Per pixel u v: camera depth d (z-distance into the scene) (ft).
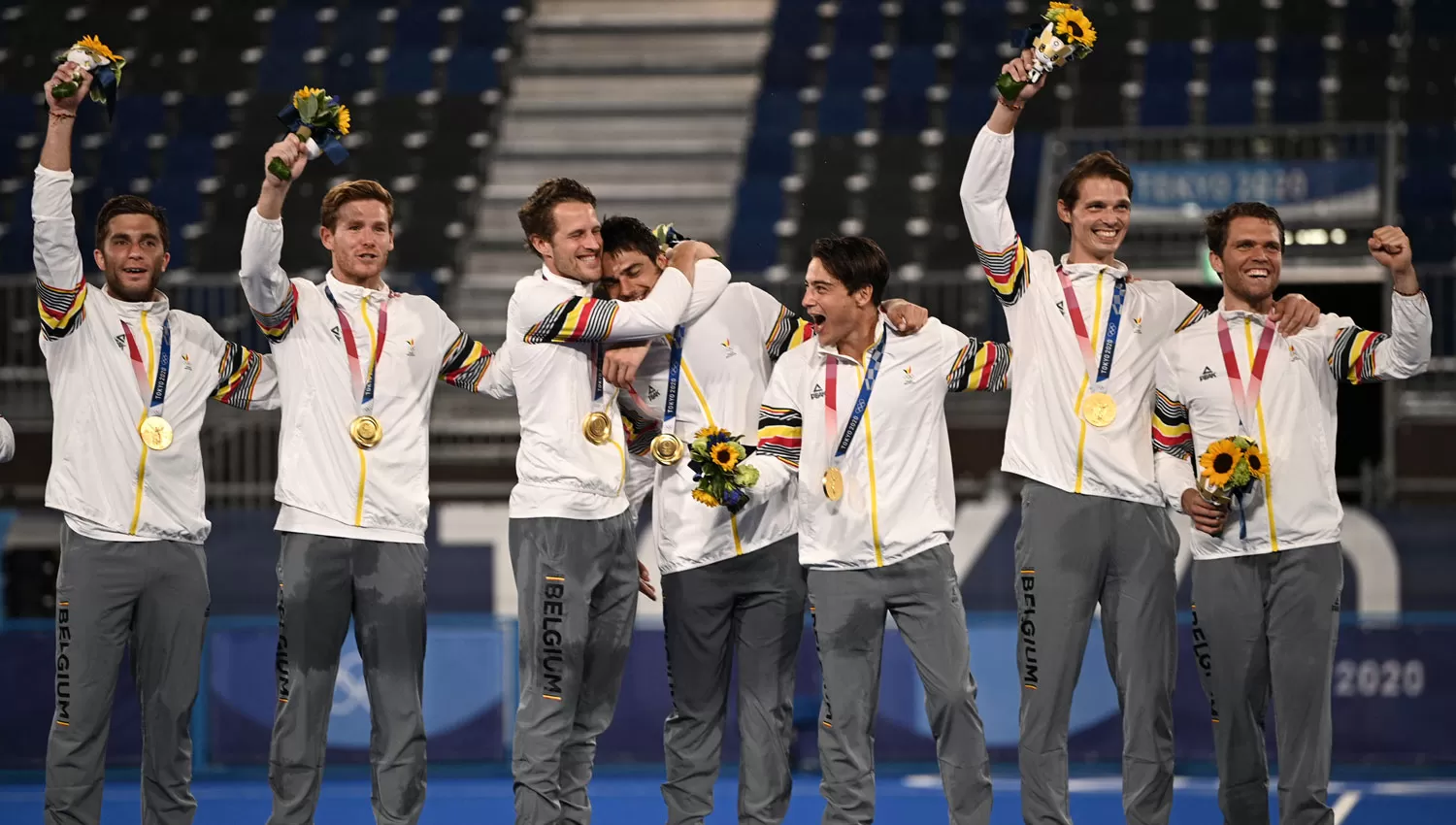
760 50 98.32
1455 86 87.20
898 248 80.79
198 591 31.60
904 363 30.94
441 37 99.96
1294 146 78.23
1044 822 29.99
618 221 31.83
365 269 31.40
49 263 30.40
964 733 30.48
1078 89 89.86
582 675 31.68
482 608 55.77
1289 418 30.66
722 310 32.86
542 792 30.19
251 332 72.08
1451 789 48.11
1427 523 54.60
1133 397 30.32
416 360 31.65
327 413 30.76
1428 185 80.74
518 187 87.92
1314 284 73.51
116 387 31.14
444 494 68.33
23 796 48.70
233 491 65.77
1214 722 31.40
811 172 88.43
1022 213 80.69
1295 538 30.35
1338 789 48.26
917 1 99.35
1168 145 78.64
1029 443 30.42
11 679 52.85
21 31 100.01
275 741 30.76
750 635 32.37
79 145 89.86
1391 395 68.08
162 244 32.07
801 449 31.32
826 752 31.04
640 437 33.19
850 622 30.71
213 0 102.27
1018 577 30.68
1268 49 91.15
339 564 30.55
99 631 30.76
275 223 29.35
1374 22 93.20
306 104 29.25
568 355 30.91
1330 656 30.42
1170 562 30.14
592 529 30.71
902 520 30.60
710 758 32.73
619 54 99.40
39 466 68.80
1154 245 72.64
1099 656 52.80
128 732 53.83
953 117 90.84
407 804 30.86
